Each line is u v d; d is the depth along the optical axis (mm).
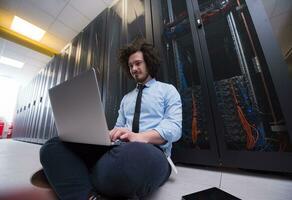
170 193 833
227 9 1574
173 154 1525
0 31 4129
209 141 1329
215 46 1713
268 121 1227
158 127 908
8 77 7348
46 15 3707
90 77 659
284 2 1627
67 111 771
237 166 1173
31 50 5031
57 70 4410
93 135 700
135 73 1351
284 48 1563
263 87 1285
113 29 2660
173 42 1925
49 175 700
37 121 4676
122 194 647
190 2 1736
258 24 1235
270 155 1065
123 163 608
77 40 3785
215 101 1352
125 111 1294
